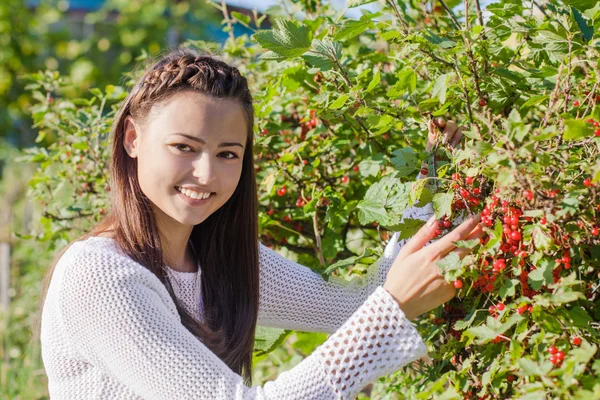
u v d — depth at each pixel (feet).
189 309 5.68
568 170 4.76
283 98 8.18
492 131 4.55
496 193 4.76
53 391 5.13
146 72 5.39
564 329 4.50
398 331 4.79
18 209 20.54
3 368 12.42
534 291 4.80
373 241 8.71
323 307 6.28
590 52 5.15
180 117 5.03
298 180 8.01
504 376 4.87
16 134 29.22
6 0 28.32
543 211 4.45
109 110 11.75
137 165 5.41
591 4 5.82
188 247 6.01
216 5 9.76
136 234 5.31
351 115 7.07
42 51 28.91
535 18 6.35
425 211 6.10
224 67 5.33
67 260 5.01
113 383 5.01
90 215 9.71
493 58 6.18
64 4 29.68
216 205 5.27
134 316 4.77
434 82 6.05
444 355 5.40
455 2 7.78
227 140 5.13
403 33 6.16
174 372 4.72
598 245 4.84
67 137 9.79
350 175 8.10
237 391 4.69
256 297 5.97
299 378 4.71
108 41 27.63
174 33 28.22
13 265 16.19
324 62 6.31
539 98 5.38
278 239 8.57
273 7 9.42
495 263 4.62
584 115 4.80
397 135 7.43
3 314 14.52
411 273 4.94
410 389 6.72
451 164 5.20
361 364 4.73
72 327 4.86
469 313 5.16
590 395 4.06
